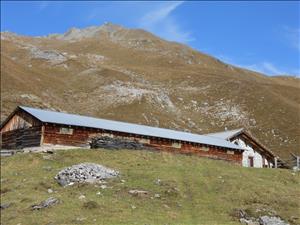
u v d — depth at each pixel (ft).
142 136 168.66
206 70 650.84
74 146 159.84
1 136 180.96
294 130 229.66
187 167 129.49
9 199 105.09
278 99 401.29
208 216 91.35
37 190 110.32
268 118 349.20
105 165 129.49
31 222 86.94
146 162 134.41
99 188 106.73
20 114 173.47
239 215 92.22
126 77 522.47
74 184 110.73
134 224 82.23
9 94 346.54
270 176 126.31
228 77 537.65
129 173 119.03
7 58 485.56
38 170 130.82
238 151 190.70
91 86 471.62
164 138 172.45
